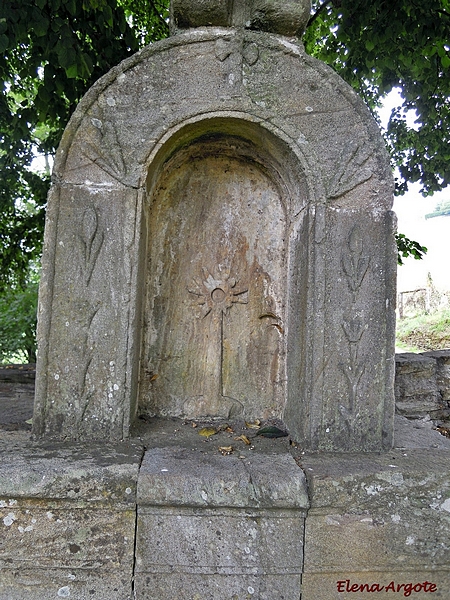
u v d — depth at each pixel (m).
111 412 2.23
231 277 2.74
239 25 2.38
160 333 2.68
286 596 1.89
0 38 3.10
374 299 2.27
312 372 2.22
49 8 3.44
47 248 2.21
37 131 9.73
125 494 1.85
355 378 2.23
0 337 8.59
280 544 1.89
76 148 2.25
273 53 2.36
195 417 2.66
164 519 1.88
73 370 2.22
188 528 1.88
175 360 2.69
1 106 4.61
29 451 2.06
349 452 2.21
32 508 1.85
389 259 2.28
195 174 2.76
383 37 4.34
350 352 2.24
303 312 2.32
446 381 4.07
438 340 10.58
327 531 1.91
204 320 2.72
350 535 1.92
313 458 2.11
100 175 2.26
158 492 1.84
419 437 2.48
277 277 2.75
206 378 2.70
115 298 2.24
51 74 3.83
